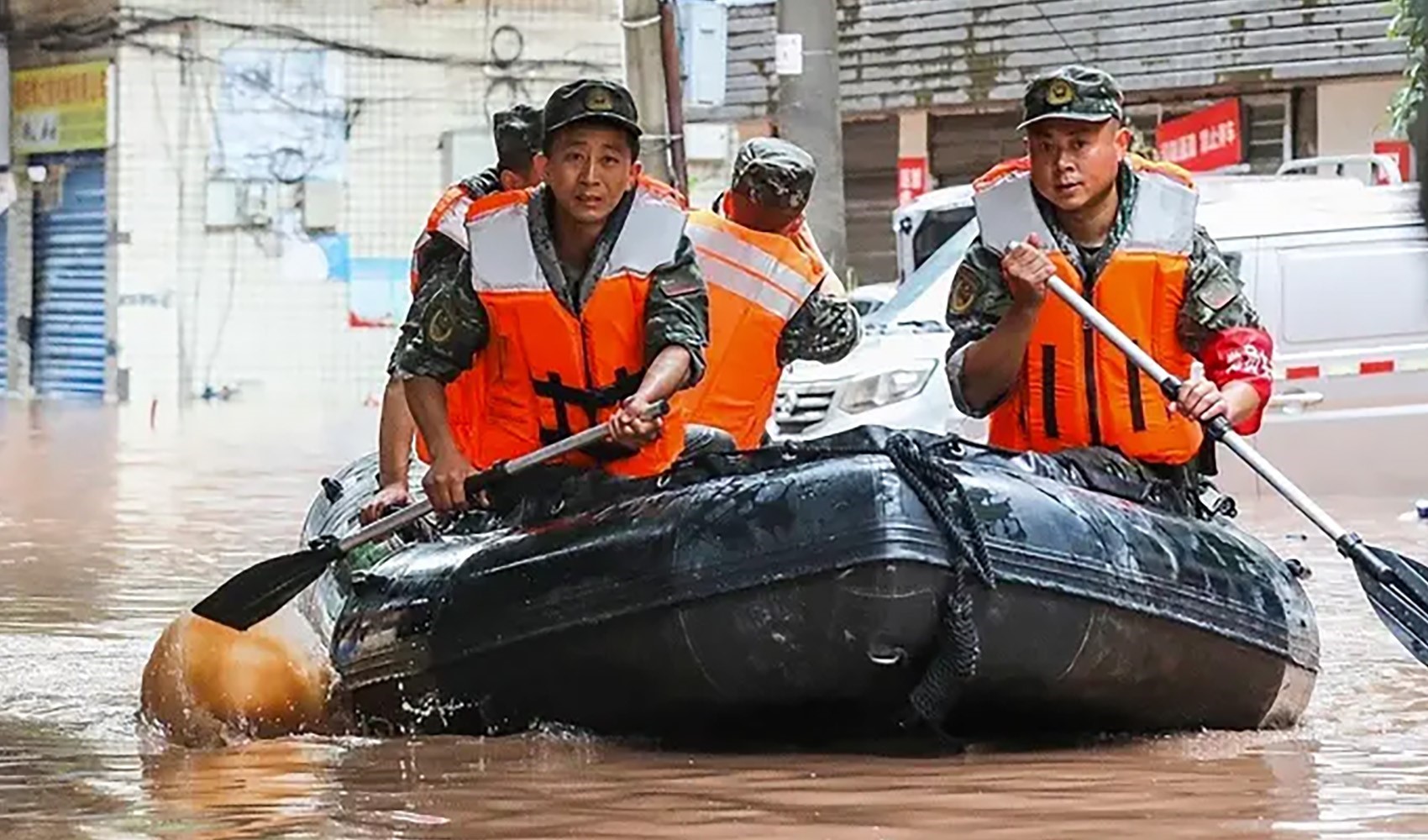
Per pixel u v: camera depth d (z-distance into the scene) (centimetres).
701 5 3578
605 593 906
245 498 2109
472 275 964
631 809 806
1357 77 3416
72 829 788
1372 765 893
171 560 1662
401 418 1080
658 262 952
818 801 817
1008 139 3809
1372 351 2052
